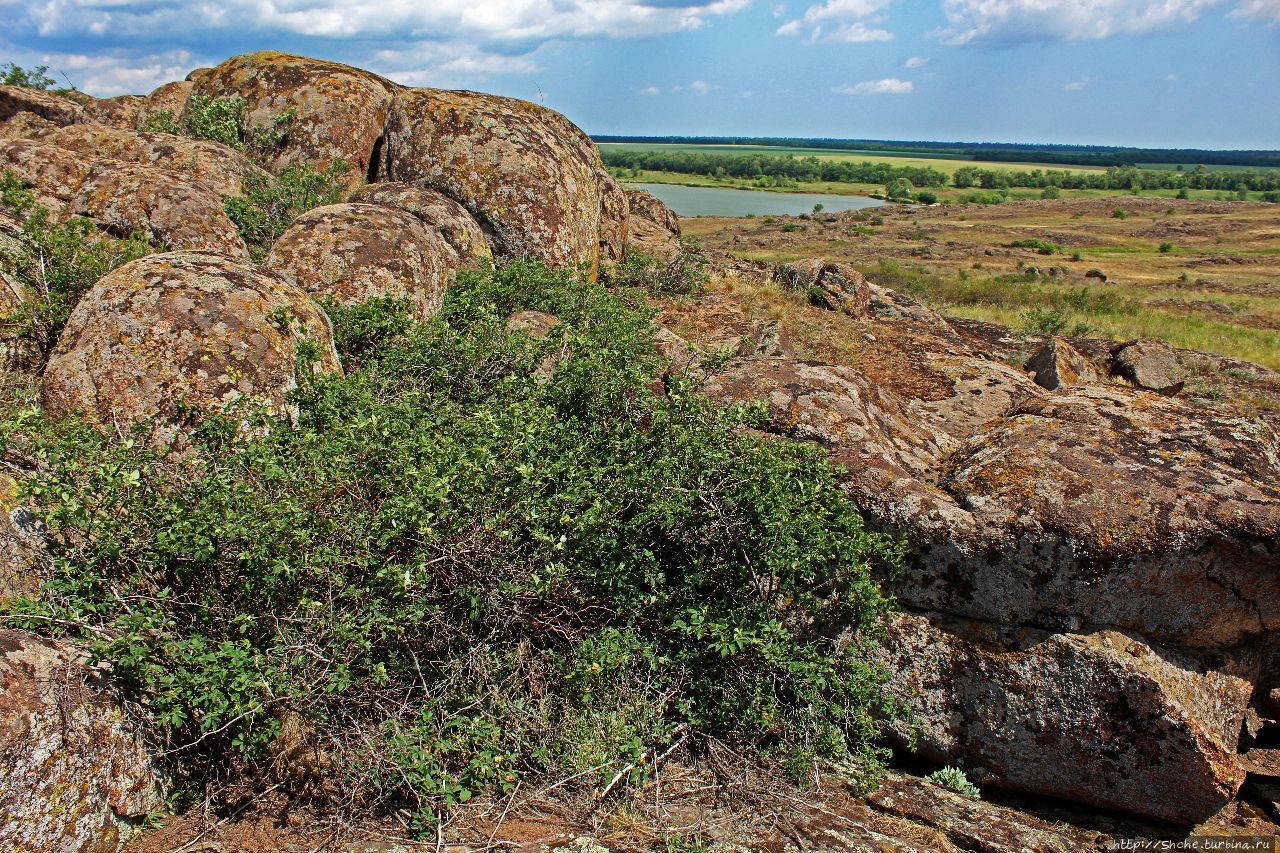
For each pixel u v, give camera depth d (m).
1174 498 4.12
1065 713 4.14
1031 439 4.79
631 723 3.96
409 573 3.55
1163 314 23.34
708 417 4.77
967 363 9.02
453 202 9.28
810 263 12.14
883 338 9.84
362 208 7.55
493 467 4.15
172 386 4.71
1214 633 4.13
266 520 3.73
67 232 6.25
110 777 3.16
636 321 6.89
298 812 3.46
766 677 4.23
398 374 5.78
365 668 3.77
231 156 9.20
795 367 5.80
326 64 11.05
